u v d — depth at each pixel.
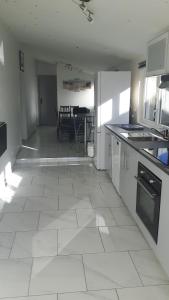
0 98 3.94
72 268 2.23
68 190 3.93
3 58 4.26
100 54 5.38
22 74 7.17
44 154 5.84
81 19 3.34
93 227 2.88
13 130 5.20
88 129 7.08
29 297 1.93
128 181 3.10
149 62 3.41
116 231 2.80
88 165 5.25
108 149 4.44
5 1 3.20
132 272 2.19
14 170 4.94
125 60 5.36
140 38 3.49
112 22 3.15
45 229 2.84
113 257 2.38
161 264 2.16
